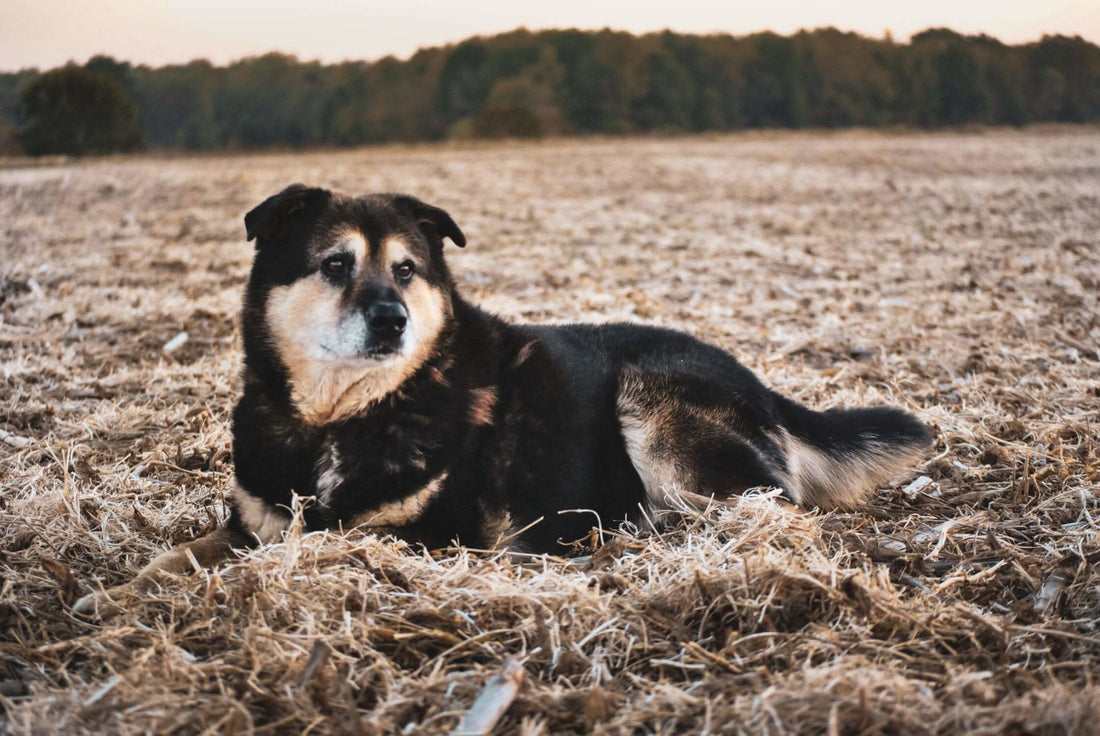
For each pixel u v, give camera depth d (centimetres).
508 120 4469
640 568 340
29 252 1120
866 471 435
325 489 358
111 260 1078
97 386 588
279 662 277
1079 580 326
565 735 252
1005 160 2530
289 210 380
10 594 321
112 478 437
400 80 5078
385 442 357
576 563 354
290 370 366
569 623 304
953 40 5709
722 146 3634
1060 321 750
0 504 411
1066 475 424
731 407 415
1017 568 335
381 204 390
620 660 291
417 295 372
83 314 791
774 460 414
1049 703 242
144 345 710
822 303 855
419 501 358
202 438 493
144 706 252
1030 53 5650
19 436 496
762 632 296
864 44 5862
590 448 398
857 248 1196
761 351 687
